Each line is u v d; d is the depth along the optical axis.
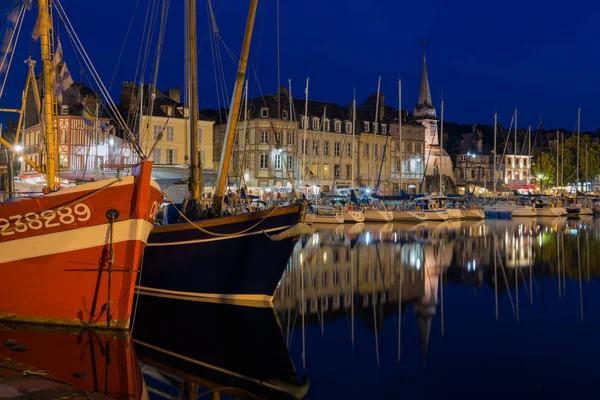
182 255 15.55
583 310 16.83
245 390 10.17
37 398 8.33
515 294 19.30
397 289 20.03
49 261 12.84
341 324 14.98
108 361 11.28
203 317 14.75
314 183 73.62
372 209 58.91
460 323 15.22
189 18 17.38
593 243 36.44
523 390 10.29
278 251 15.23
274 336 13.58
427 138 98.69
